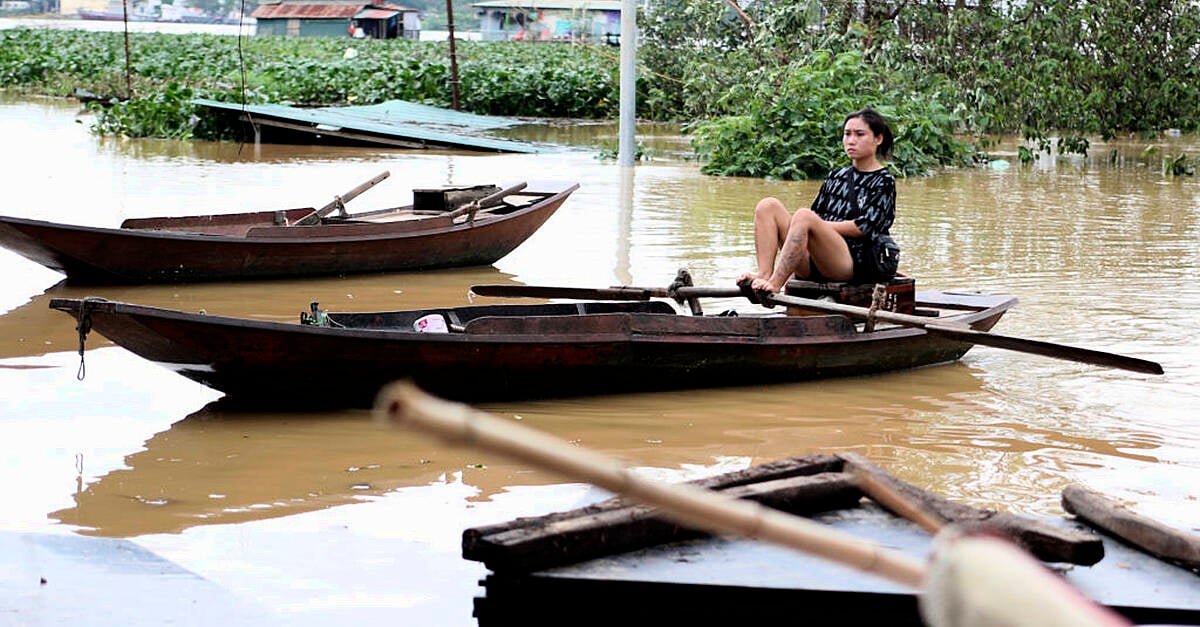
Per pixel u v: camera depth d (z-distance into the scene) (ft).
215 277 31.45
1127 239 40.24
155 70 103.35
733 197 50.83
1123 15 76.89
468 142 69.46
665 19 96.02
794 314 24.47
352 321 22.70
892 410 21.43
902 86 66.85
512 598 10.35
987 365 24.73
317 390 20.53
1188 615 10.18
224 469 17.74
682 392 22.39
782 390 22.63
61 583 12.03
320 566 14.33
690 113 84.02
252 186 50.83
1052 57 73.92
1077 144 70.23
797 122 59.41
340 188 50.72
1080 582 10.71
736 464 18.51
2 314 27.63
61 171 54.44
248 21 346.13
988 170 63.67
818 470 12.79
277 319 27.71
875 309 22.82
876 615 10.09
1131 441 19.67
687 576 10.27
